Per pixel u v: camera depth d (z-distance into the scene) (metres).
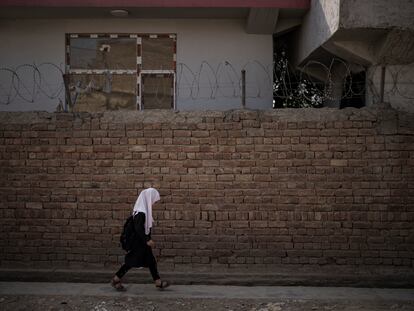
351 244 7.98
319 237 8.02
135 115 8.28
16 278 8.09
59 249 8.29
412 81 9.14
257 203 8.09
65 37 11.01
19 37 11.02
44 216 8.30
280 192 8.06
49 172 8.30
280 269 8.03
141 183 8.21
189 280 7.92
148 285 7.89
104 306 6.86
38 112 8.40
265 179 8.08
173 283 7.92
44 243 8.30
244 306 6.89
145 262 7.35
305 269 8.01
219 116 8.16
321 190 8.02
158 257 8.17
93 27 10.96
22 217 8.34
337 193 8.00
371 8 8.31
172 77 11.02
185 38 10.97
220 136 8.13
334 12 8.55
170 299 7.17
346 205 7.99
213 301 7.09
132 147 8.23
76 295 7.32
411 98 9.12
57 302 7.04
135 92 11.06
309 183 8.04
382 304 6.99
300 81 12.40
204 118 8.16
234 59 10.97
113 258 8.21
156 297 7.24
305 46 10.70
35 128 8.33
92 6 10.08
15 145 8.35
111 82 11.07
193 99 10.94
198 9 10.25
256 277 7.90
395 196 7.95
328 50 9.72
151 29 10.95
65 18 10.92
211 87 10.98
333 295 7.39
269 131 8.09
